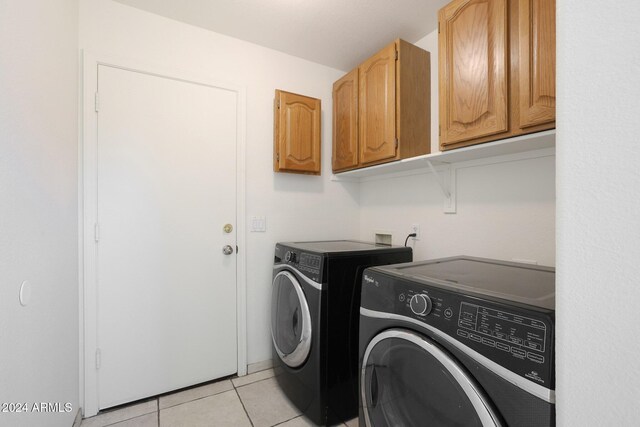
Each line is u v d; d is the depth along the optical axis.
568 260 0.42
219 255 1.96
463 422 0.73
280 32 1.95
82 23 1.58
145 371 1.73
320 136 2.26
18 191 0.82
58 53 1.22
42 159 1.01
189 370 1.85
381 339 0.98
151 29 1.76
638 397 0.36
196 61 1.89
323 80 2.39
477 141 1.34
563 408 0.43
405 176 2.16
